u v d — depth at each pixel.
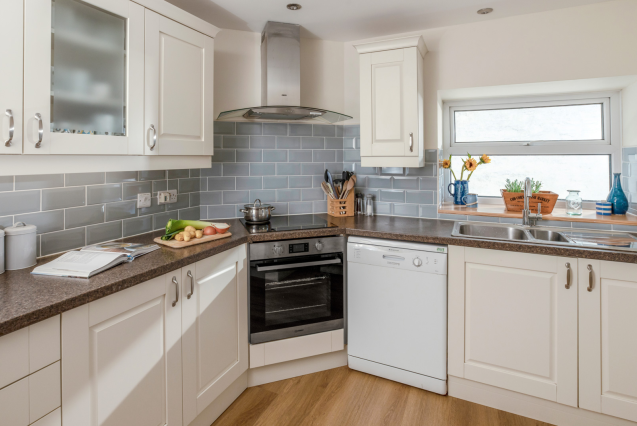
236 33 2.75
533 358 1.93
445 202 3.06
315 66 2.97
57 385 1.15
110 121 1.62
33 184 1.63
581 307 1.82
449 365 2.15
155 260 1.63
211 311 1.90
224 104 2.75
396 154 2.57
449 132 3.00
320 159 3.04
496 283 1.99
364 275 2.35
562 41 2.37
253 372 2.30
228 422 1.99
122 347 1.38
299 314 2.34
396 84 2.54
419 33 2.74
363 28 2.72
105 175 1.98
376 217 2.89
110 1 1.58
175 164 2.03
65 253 1.63
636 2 2.20
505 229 2.45
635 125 2.33
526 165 2.84
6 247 1.47
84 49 1.50
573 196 2.48
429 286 2.14
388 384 2.31
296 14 2.47
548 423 1.96
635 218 2.28
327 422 1.99
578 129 2.68
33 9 1.29
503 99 2.83
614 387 1.78
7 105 1.23
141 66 1.75
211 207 2.77
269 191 2.92
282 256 2.25
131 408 1.43
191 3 2.29
